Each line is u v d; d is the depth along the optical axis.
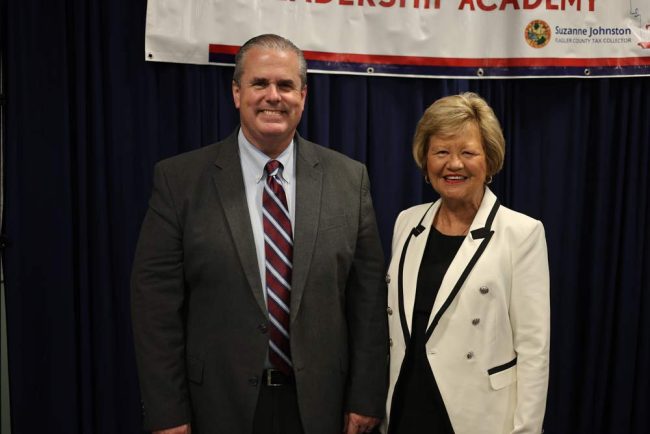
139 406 1.95
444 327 1.36
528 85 2.07
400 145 2.05
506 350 1.38
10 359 1.83
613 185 2.11
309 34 1.91
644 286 2.13
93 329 1.91
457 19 1.97
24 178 1.82
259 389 1.39
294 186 1.49
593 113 2.09
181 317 1.46
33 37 1.80
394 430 1.45
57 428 1.88
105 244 1.87
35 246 1.84
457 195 1.39
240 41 1.88
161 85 1.91
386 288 1.53
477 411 1.34
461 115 1.36
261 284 1.39
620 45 1.99
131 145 1.89
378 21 1.94
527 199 2.12
